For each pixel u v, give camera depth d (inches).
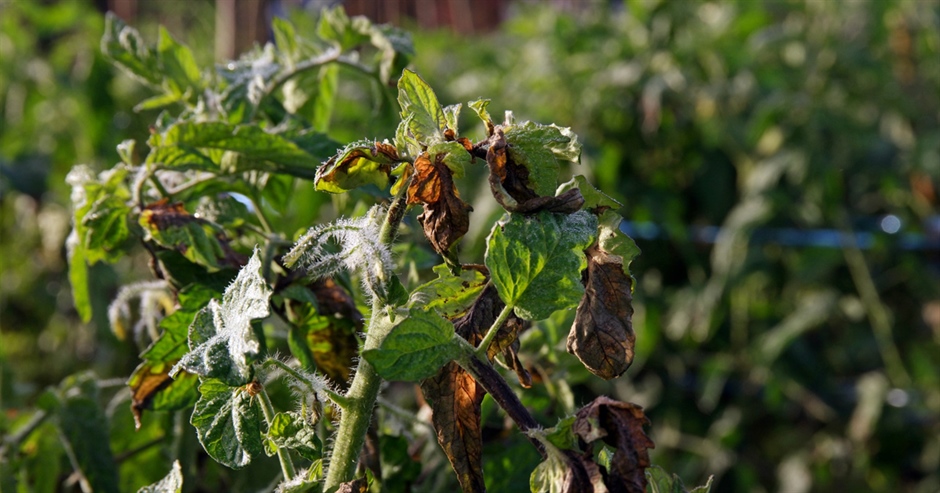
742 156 132.5
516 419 35.1
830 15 141.9
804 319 121.9
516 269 35.2
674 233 124.8
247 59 62.1
